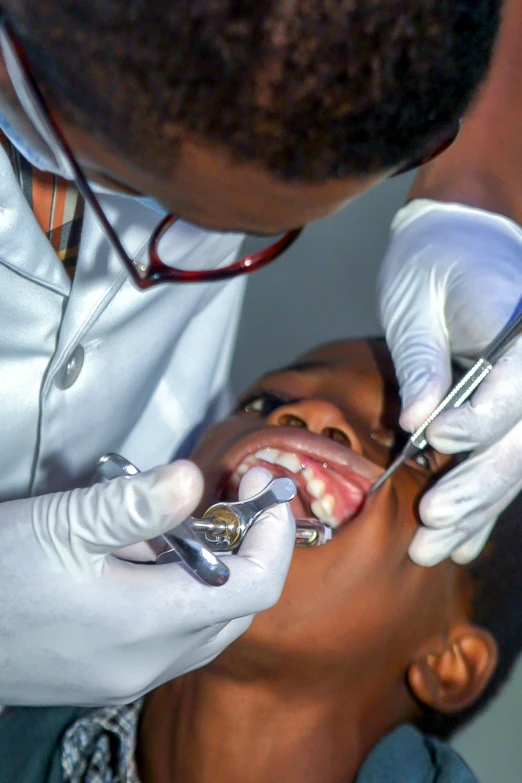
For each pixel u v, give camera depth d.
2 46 0.67
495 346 1.18
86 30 0.54
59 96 0.62
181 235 1.16
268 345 2.36
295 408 1.34
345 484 1.27
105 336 1.27
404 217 1.67
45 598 0.98
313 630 1.22
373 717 1.31
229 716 1.28
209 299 1.55
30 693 1.08
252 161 0.57
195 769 1.32
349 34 0.52
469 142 1.65
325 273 2.32
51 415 1.26
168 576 1.01
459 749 1.87
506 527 1.39
